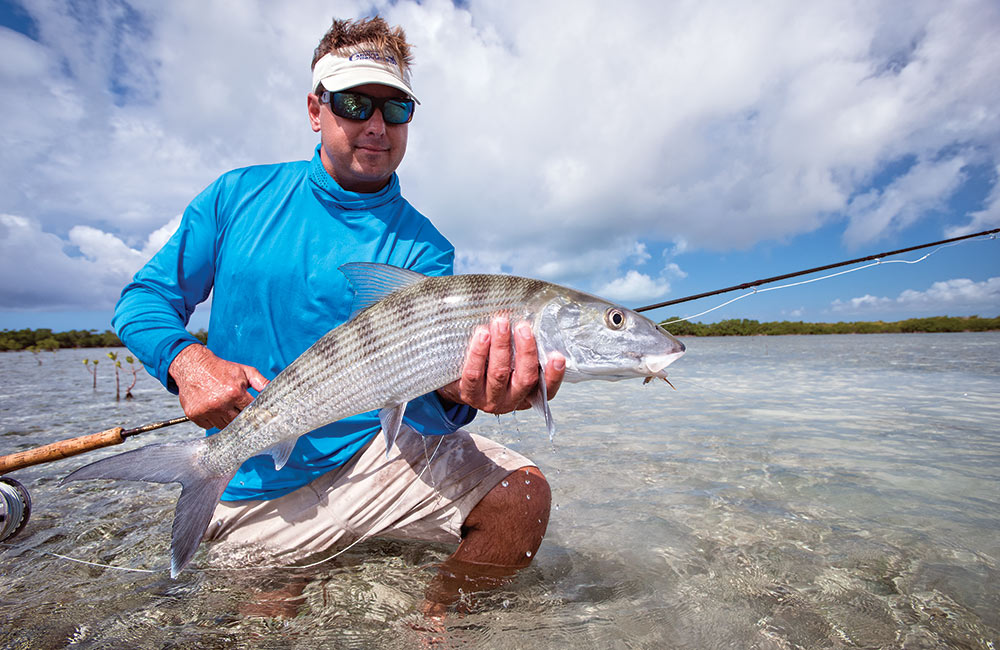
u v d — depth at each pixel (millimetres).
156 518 1039
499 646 616
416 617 675
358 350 740
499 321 680
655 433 1718
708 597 722
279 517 816
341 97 774
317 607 697
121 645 616
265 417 724
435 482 795
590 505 1062
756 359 5207
